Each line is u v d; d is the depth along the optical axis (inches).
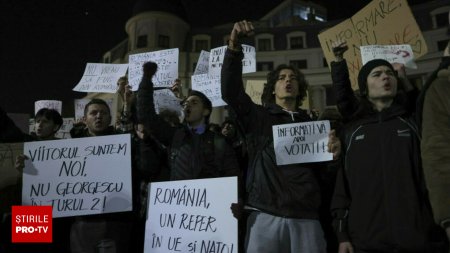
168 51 171.9
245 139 111.7
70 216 119.0
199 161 114.3
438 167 62.2
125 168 113.0
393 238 78.7
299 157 98.3
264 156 102.6
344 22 153.8
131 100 146.3
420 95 72.8
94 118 128.3
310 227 94.7
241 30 104.0
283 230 94.6
